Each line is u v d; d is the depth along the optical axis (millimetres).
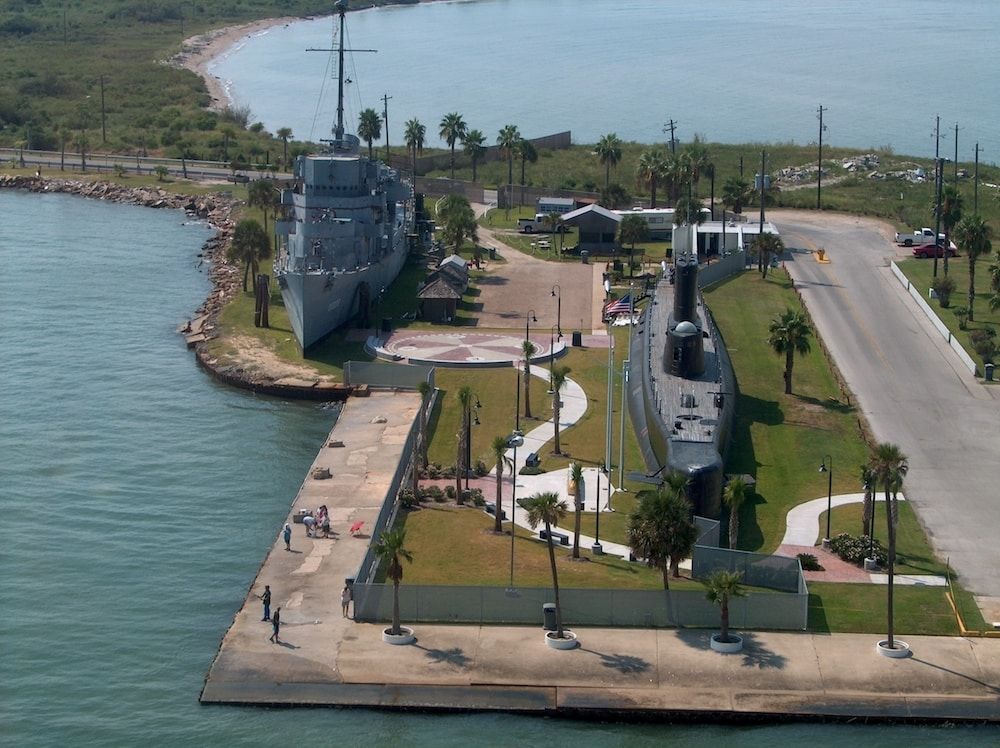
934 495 132750
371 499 130250
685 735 96375
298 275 174125
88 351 182500
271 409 161750
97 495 136125
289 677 100688
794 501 130500
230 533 128125
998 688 99625
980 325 189625
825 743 95250
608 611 107188
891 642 103188
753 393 163375
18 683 103125
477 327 191125
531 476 136875
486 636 105812
